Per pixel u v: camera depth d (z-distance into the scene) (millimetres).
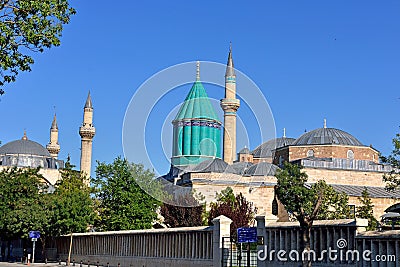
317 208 25938
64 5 19984
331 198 49812
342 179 76062
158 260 37344
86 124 93688
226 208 40562
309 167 75312
